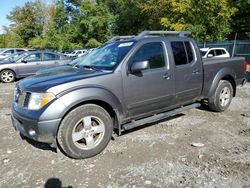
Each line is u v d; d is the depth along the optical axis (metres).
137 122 4.38
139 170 3.48
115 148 4.15
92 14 33.88
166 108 4.84
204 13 19.67
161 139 4.50
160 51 4.65
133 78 4.18
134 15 33.28
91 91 3.69
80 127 3.77
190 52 5.18
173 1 19.81
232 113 6.07
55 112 3.44
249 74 13.03
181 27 19.45
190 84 5.12
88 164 3.66
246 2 23.61
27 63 12.32
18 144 4.34
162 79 4.57
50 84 3.59
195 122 5.40
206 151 4.03
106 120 3.94
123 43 4.55
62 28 35.25
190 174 3.36
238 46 20.55
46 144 4.29
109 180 3.26
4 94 8.86
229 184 3.13
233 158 3.79
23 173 3.44
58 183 3.21
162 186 3.11
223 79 6.09
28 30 41.38
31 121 3.49
